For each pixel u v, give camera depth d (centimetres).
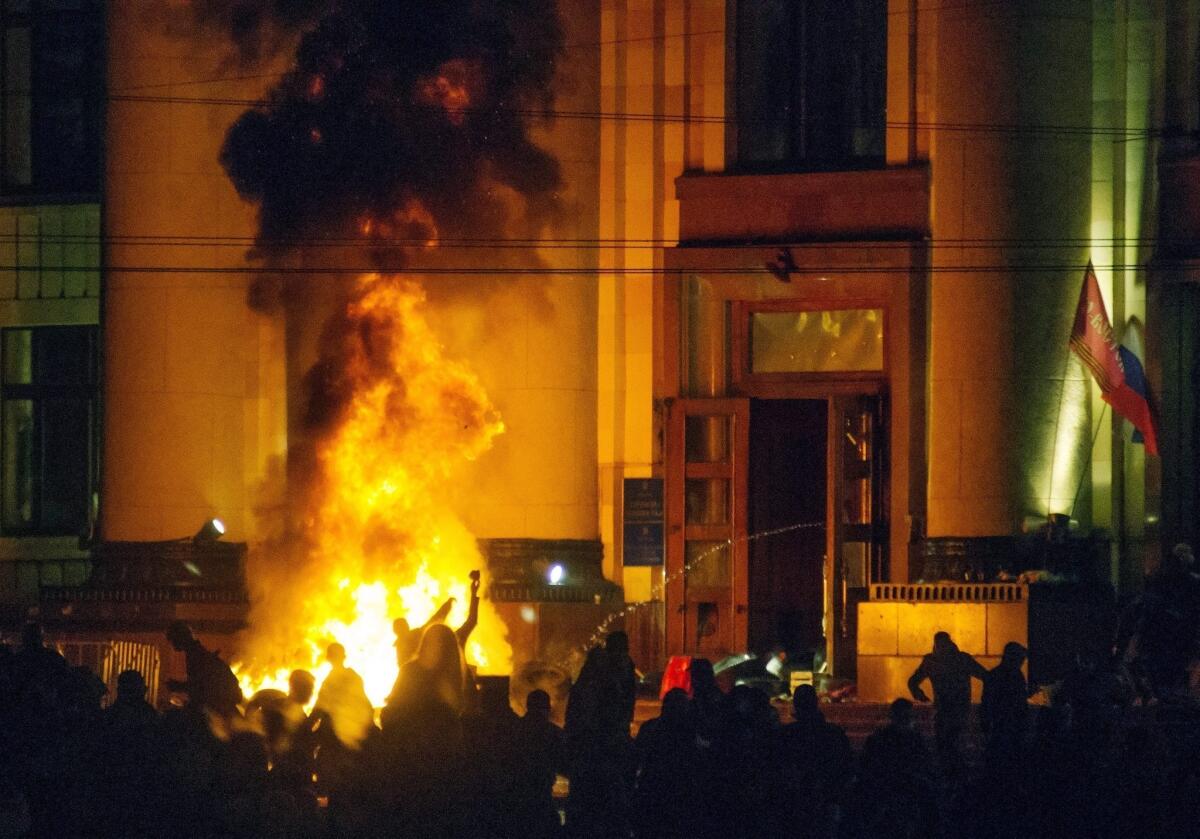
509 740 2734
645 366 5547
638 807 2694
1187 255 5153
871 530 5353
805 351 5481
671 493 5534
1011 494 5075
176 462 5406
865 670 4978
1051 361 5106
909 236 5303
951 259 5128
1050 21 5091
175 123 5434
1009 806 2841
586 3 5441
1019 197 5088
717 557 5516
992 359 5088
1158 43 5197
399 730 2755
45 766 2836
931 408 5184
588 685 3522
